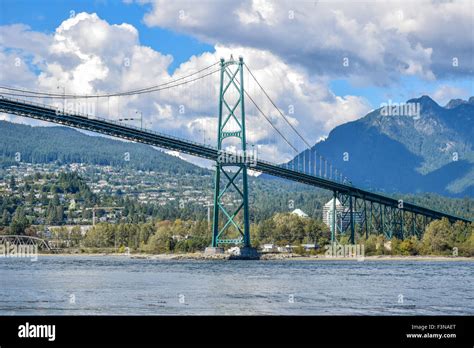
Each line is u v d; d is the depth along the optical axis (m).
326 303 98.12
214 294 108.25
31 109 170.75
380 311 91.38
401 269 186.88
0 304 95.94
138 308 92.31
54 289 115.50
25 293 109.00
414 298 105.88
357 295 108.38
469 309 94.19
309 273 162.38
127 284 125.75
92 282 130.00
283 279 139.88
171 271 167.12
